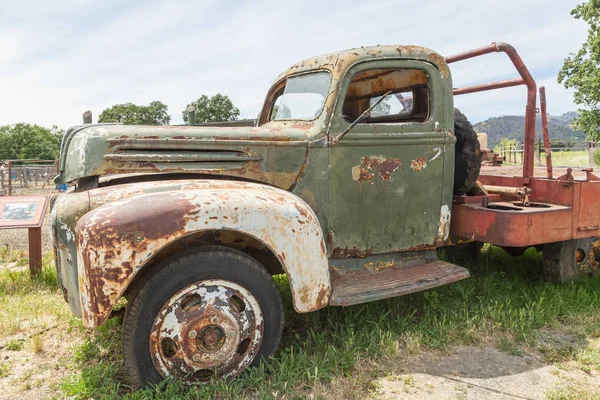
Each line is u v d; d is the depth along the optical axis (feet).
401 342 10.24
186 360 8.09
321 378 8.74
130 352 7.78
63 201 8.63
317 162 10.12
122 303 11.98
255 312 8.55
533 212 11.35
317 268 8.79
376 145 10.48
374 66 10.51
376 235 10.77
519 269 14.93
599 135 64.08
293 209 8.64
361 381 8.59
